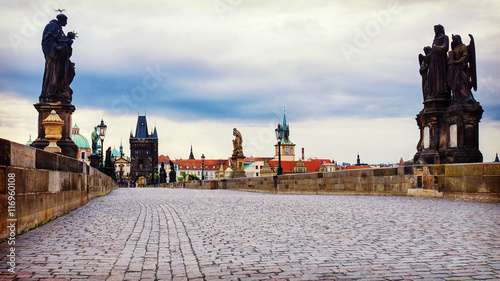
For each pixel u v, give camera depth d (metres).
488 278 5.13
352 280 5.14
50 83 23.67
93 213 13.21
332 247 7.15
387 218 10.91
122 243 7.73
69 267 5.80
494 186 14.98
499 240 7.53
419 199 17.28
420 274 5.35
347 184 24.38
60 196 12.28
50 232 8.99
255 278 5.27
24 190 8.79
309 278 5.25
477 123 19.38
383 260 6.12
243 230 9.33
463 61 19.27
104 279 5.23
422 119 20.92
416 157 21.34
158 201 19.94
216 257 6.50
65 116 23.81
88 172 19.22
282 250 6.97
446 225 9.37
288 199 20.48
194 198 23.05
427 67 21.31
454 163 18.25
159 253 6.82
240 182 44.50
